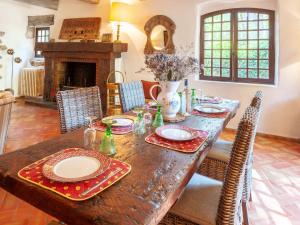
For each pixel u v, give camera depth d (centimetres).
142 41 493
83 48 521
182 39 452
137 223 73
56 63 580
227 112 219
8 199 212
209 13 440
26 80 682
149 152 125
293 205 214
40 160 110
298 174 272
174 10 453
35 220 187
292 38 370
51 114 524
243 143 100
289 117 387
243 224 177
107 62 500
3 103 256
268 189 240
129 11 496
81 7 559
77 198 82
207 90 446
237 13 420
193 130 160
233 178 105
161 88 191
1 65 644
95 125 171
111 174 99
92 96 206
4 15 634
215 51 446
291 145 366
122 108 248
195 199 134
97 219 74
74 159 109
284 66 381
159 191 89
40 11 664
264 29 403
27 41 701
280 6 372
